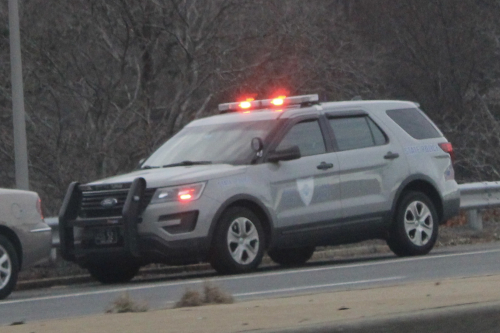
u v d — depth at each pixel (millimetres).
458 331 14961
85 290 30406
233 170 31594
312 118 34156
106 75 53938
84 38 53688
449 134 72875
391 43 92375
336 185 33781
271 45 56031
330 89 60125
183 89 54812
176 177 30812
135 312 18500
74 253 31844
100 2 53219
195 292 20219
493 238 45406
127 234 30094
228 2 55719
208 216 30688
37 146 51031
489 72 89062
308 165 33250
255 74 55719
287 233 32562
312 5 64062
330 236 33812
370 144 35188
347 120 35031
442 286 19906
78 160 50406
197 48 55188
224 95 56344
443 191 36875
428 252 36406
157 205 30422
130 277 33688
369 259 36594
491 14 91312
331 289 25250
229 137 33781
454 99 89000
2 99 52406
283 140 33094
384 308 16188
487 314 15211
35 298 27766
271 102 35344
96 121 52312
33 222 29156
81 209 31859
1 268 27844
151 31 54938
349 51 67625
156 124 54031
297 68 56594
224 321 15828
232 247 31312
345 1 94250
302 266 35750
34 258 29203
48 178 50500
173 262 30969
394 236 35500
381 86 82625
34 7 52688
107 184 31266
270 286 26812
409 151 36094
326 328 14156
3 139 51594
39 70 52406
